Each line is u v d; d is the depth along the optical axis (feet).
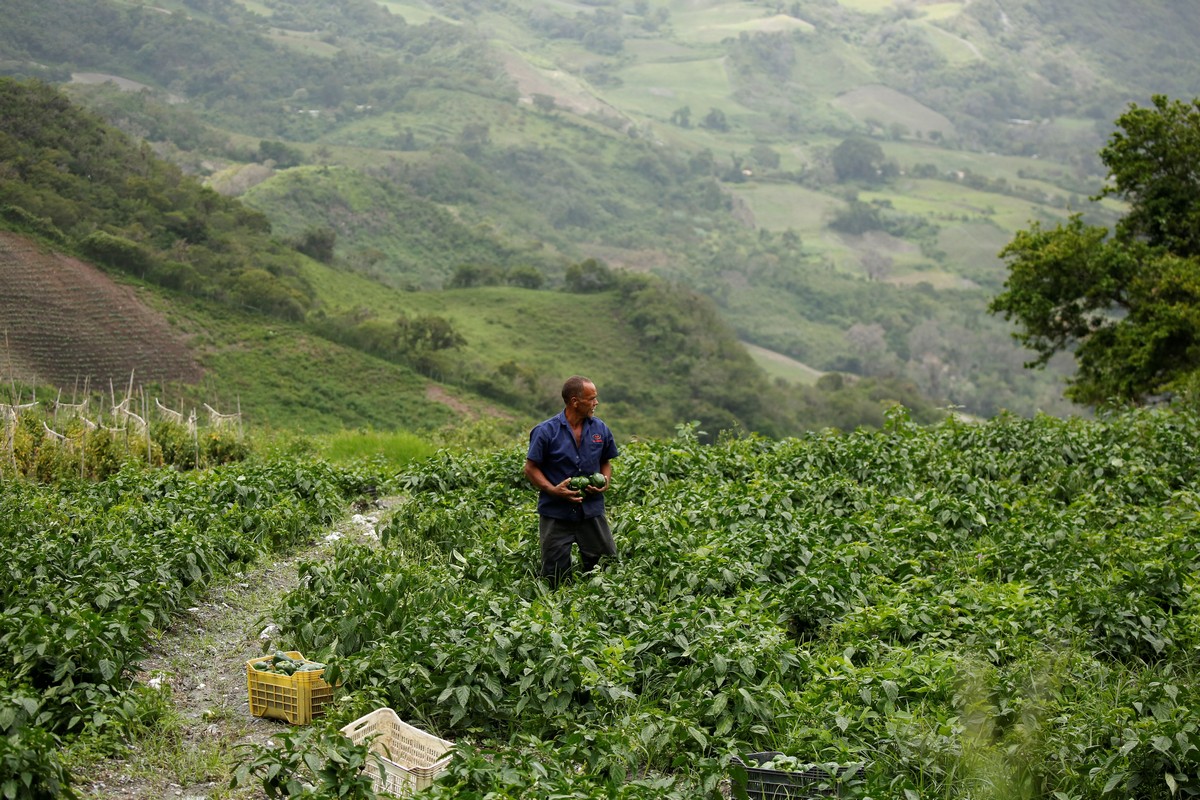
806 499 39.04
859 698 22.52
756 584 28.76
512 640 22.98
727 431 51.70
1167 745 19.21
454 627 24.04
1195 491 42.78
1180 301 93.76
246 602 30.94
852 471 45.09
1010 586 28.63
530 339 403.54
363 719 20.51
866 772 19.44
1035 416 55.93
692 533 33.50
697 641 23.41
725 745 20.21
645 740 19.95
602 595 27.48
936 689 22.56
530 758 18.85
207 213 363.35
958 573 31.99
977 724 21.30
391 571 28.02
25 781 17.37
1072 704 22.26
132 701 21.29
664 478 42.42
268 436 72.18
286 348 282.56
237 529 36.50
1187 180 102.27
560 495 29.25
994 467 46.57
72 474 50.55
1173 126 100.58
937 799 19.31
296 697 22.39
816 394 413.18
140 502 39.37
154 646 26.91
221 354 271.08
